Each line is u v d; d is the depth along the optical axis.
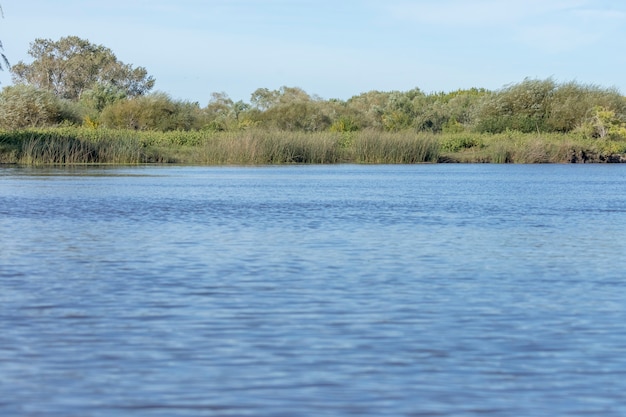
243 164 53.34
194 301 11.23
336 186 33.88
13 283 12.48
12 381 7.75
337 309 10.80
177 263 14.38
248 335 9.43
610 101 72.88
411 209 24.50
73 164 50.66
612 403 7.28
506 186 34.53
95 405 7.14
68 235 18.02
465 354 8.73
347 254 15.58
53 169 45.03
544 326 9.97
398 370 8.16
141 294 11.70
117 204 25.28
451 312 10.70
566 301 11.45
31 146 50.31
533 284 12.71
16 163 50.47
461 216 22.69
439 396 7.41
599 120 68.12
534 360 8.52
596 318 10.41
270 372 8.05
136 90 115.00
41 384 7.66
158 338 9.27
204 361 8.41
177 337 9.32
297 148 55.12
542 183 36.62
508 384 7.75
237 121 83.50
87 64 111.12
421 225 20.44
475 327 9.91
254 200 27.03
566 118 72.75
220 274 13.32
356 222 21.02
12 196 27.67
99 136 54.25
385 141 56.53
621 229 19.86
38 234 18.14
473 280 13.02
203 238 17.69
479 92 117.81
